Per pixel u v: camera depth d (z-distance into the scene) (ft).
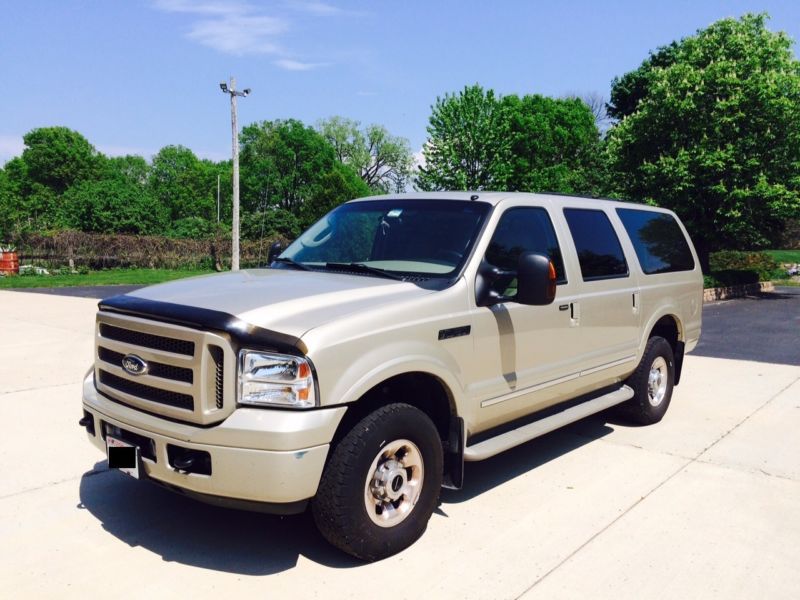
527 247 15.74
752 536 13.42
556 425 16.16
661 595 11.24
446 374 12.99
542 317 15.60
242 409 10.94
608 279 18.22
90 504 14.61
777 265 111.65
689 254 23.31
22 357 29.94
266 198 235.40
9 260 94.68
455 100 97.81
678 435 20.01
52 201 216.33
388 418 11.78
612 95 144.46
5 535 13.15
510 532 13.43
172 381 11.53
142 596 11.03
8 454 17.61
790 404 23.66
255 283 13.56
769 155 73.61
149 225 150.30
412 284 13.57
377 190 247.29
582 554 12.57
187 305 11.84
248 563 12.12
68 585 11.36
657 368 21.17
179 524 13.69
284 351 10.91
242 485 10.77
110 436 12.69
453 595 11.12
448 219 15.23
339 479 11.32
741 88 71.10
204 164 301.43
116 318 12.59
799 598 11.21
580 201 18.61
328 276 14.37
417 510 12.59
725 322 49.03
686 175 70.59
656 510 14.57
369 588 11.30
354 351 11.44
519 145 159.63
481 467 17.19
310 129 237.86
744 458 17.95
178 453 11.43
